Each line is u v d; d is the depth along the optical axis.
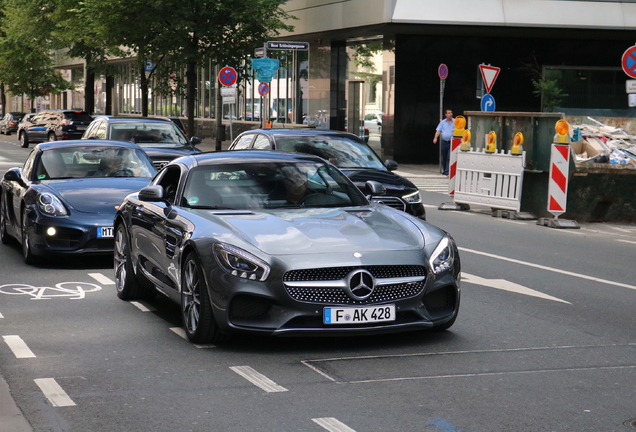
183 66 44.59
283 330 7.55
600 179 19.44
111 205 12.74
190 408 6.21
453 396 6.49
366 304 7.61
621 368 7.34
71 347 8.05
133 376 7.06
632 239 16.78
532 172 19.50
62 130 53.06
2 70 71.38
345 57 44.94
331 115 45.81
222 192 9.08
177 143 22.33
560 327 8.99
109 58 76.00
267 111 52.81
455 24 36.50
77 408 6.23
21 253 14.20
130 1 40.44
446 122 33.56
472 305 10.13
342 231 8.08
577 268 13.07
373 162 15.61
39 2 56.88
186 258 8.27
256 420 5.94
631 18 37.69
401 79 40.00
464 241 15.88
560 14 37.22
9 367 7.34
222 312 7.70
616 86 42.00
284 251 7.67
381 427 5.79
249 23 41.00
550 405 6.28
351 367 7.32
